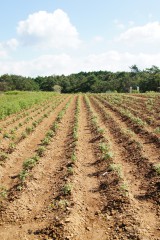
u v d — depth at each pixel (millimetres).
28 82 136625
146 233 8055
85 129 22125
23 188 11523
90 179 12359
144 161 13414
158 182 11023
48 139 18609
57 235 8289
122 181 11414
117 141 17875
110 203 9945
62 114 28578
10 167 14492
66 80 139250
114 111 29594
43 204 10430
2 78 136500
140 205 9766
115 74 129875
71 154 15500
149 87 86250
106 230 8523
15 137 19547
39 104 41938
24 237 8477
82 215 9430
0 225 9266
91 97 52531
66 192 10734
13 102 32625
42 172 13445
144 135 18094
